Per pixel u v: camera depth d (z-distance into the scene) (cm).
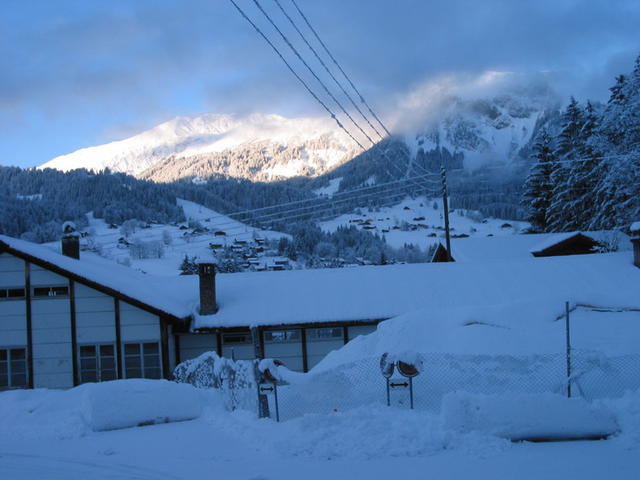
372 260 10950
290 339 2636
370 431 1114
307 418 1165
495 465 938
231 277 3027
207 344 2650
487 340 1571
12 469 1070
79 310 2497
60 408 1584
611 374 1363
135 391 1486
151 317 2502
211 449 1162
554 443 1070
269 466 1000
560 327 1616
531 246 4172
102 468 1052
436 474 903
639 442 1029
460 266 2986
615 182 3606
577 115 5284
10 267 2500
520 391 1364
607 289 2644
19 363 2483
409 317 1744
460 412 1105
